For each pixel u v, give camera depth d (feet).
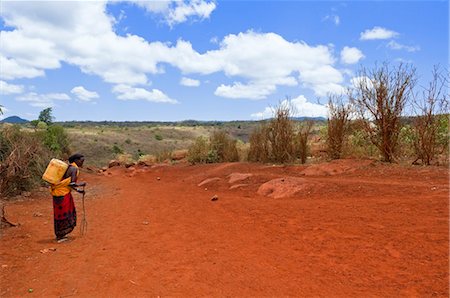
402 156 44.32
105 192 48.96
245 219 27.96
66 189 24.43
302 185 35.83
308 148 57.06
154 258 20.27
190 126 394.52
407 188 30.19
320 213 26.84
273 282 16.53
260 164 56.54
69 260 20.29
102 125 443.73
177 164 83.15
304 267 18.01
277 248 20.99
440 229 20.34
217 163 70.49
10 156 40.65
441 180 32.35
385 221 23.07
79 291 16.25
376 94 42.63
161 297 15.42
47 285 16.97
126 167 94.38
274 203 31.83
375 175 37.96
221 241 23.00
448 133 40.50
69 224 24.40
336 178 38.70
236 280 16.89
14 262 20.04
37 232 26.58
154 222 29.32
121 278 17.52
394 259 17.78
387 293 14.83
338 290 15.42
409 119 41.91
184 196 41.63
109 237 25.03
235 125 344.90
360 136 49.44
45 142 77.41
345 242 20.66
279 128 56.75
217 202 35.40
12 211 33.81
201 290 15.96
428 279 15.51
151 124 488.02
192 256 20.36
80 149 205.46
